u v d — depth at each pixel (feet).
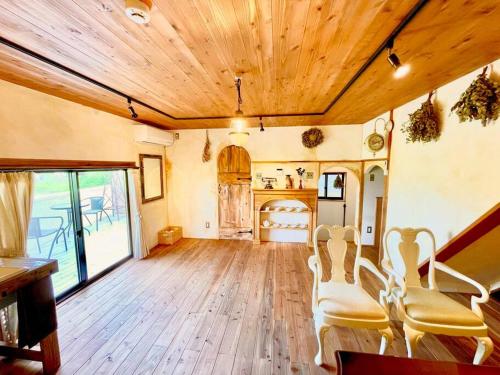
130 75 6.75
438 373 3.36
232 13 4.04
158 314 8.29
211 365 6.12
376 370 3.38
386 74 6.84
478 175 6.53
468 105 6.14
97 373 5.89
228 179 16.71
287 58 5.79
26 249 7.52
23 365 6.21
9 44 4.93
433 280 7.04
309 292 9.81
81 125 9.74
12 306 6.36
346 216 19.44
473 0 3.71
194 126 15.42
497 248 7.63
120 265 12.51
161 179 16.31
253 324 7.75
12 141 7.22
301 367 6.05
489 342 5.39
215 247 15.37
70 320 7.95
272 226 16.02
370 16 4.16
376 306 6.04
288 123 14.62
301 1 3.77
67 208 9.71
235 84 7.58
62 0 3.59
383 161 12.24
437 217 8.15
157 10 3.90
